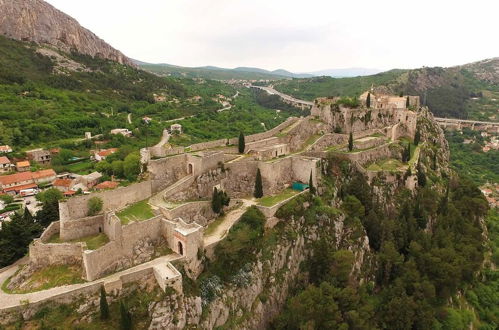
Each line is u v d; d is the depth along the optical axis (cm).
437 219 10400
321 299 6378
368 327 6594
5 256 6075
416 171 11112
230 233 6731
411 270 8088
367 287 7862
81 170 13975
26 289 5044
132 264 5709
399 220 9506
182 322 5031
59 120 17338
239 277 6269
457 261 8650
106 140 16962
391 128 13688
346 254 7300
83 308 4825
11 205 11062
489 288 9638
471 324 8431
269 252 6975
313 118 13000
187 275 5638
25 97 19550
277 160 9006
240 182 8675
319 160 9212
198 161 7900
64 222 5797
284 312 6775
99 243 5628
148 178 7444
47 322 4578
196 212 7000
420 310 7319
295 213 7812
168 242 6228
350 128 13112
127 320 4694
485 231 12356
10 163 13600
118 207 6662
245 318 6100
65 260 5453
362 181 9931
